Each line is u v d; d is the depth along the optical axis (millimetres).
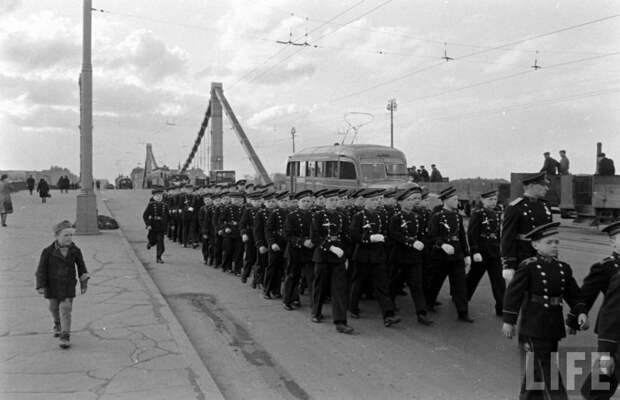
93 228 18750
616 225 5117
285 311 9453
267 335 8008
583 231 21516
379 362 6797
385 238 9594
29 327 7461
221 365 6738
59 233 6645
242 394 5809
